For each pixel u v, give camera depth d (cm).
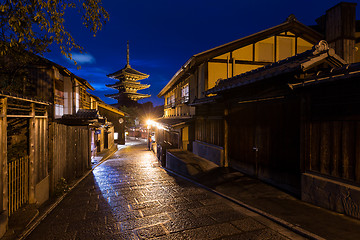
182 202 660
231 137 1033
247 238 434
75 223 523
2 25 477
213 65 1452
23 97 525
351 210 493
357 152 489
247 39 1450
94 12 516
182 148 1579
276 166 748
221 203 643
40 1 437
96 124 1758
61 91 1531
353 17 1162
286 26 1473
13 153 571
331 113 544
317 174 580
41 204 657
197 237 442
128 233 465
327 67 639
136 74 5981
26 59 922
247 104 908
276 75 653
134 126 5253
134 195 755
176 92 2350
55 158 785
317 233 428
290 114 683
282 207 570
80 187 907
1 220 438
